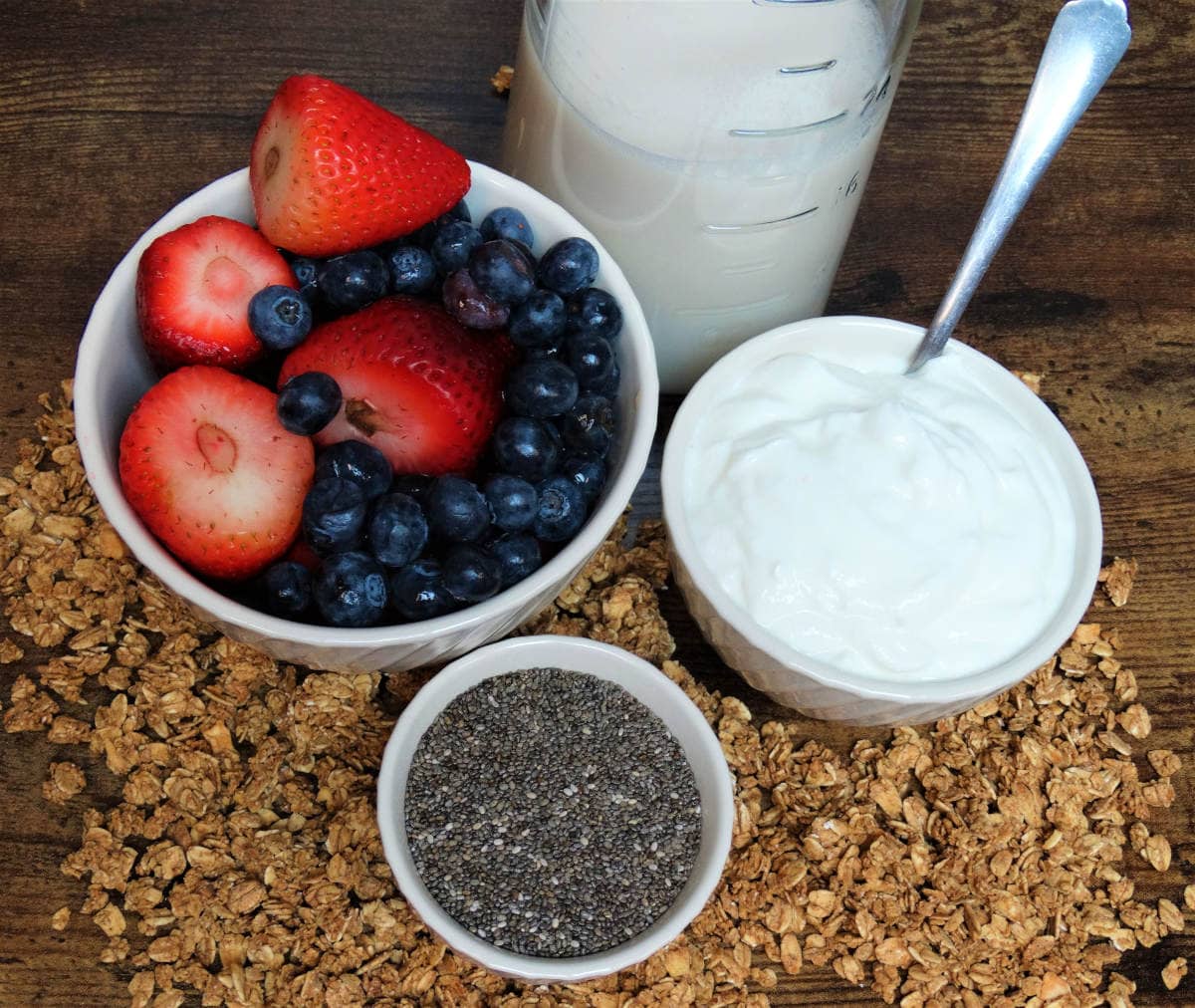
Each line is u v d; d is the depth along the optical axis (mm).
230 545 290
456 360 299
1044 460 352
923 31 460
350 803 327
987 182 435
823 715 336
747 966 319
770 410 345
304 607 292
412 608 289
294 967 312
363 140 299
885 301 414
